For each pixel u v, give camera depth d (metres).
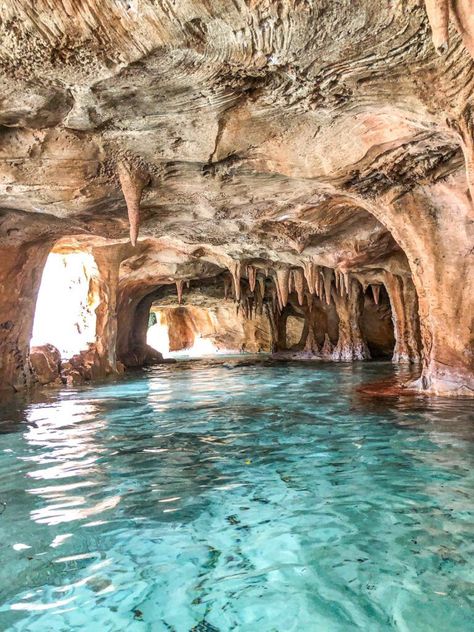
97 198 7.65
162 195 8.30
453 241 7.93
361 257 13.33
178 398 9.58
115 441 5.90
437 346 8.47
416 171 7.25
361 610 2.40
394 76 4.79
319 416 7.10
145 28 3.96
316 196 8.73
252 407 8.21
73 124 5.75
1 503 3.87
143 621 2.35
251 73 4.80
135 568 2.84
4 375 10.45
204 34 4.09
